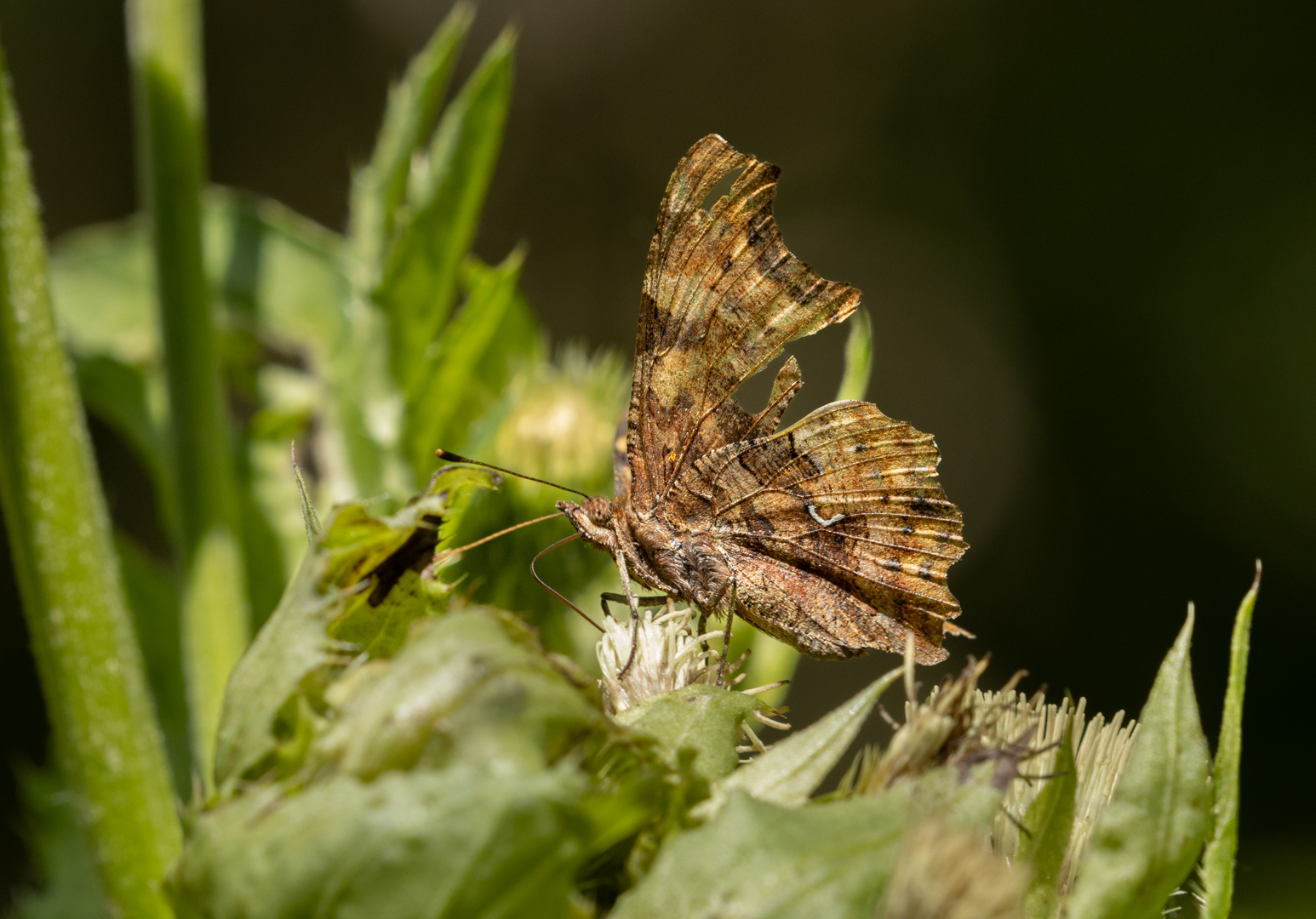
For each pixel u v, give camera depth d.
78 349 0.41
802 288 0.39
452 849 0.31
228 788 0.34
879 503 0.39
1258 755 0.59
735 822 0.32
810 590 0.39
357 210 0.41
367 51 0.73
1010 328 0.76
